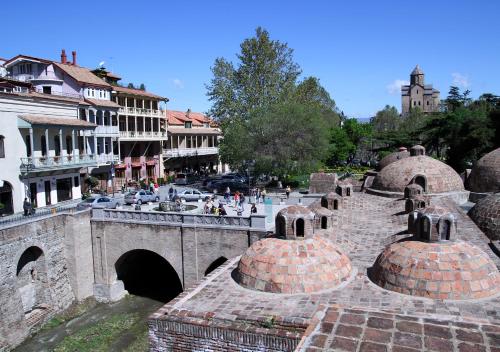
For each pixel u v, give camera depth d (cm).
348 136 9600
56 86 5062
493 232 2312
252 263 1728
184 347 1489
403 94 14975
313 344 768
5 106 3659
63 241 3475
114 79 6353
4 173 3650
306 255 1689
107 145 5541
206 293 1684
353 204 3189
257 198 4759
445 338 768
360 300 1517
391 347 744
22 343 2930
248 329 1403
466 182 3503
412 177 3269
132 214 3528
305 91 7212
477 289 1482
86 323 3222
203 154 8044
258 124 5478
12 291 2931
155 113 6631
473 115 6506
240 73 6169
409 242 1672
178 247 3381
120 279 3753
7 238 2939
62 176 4328
